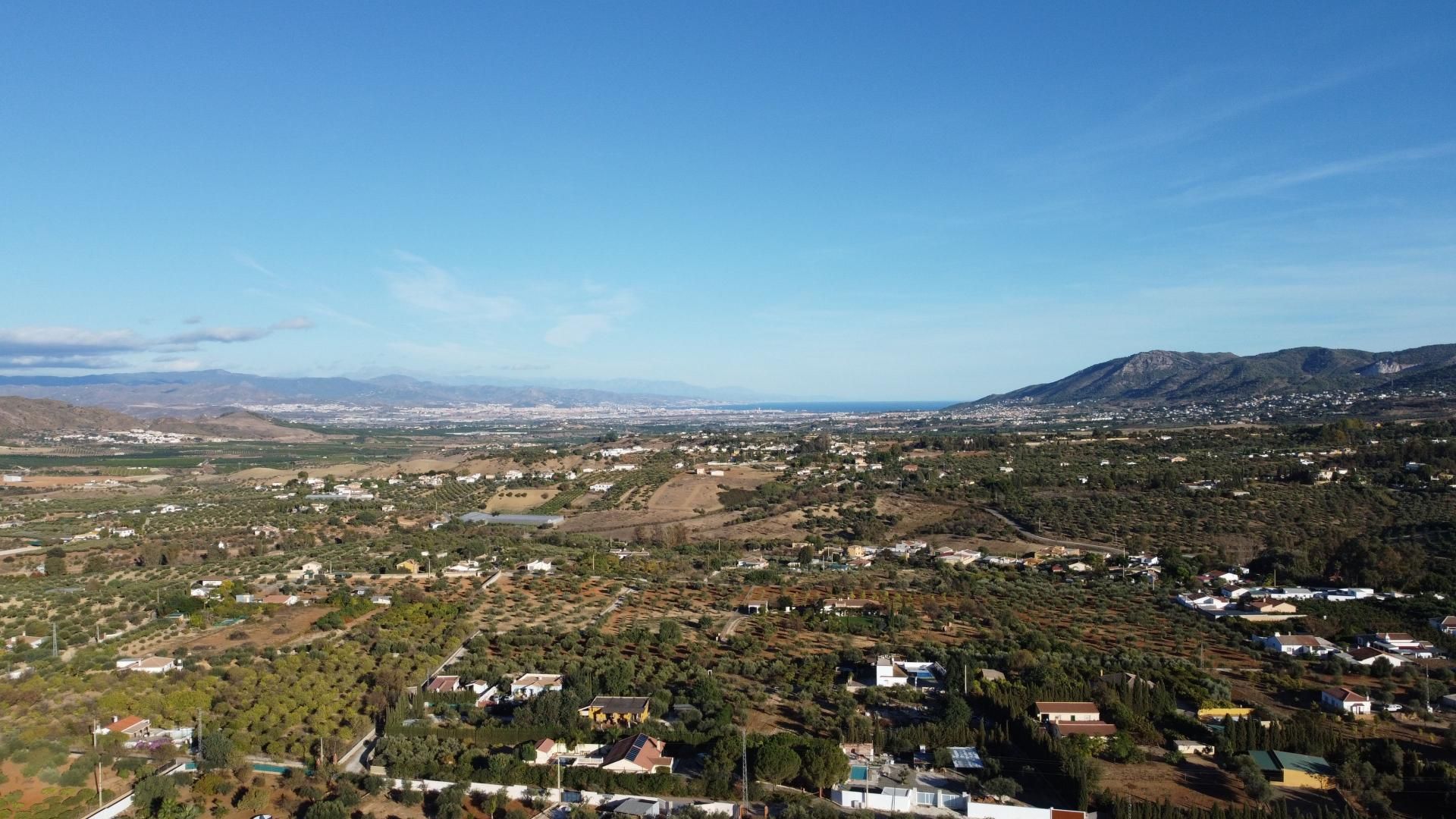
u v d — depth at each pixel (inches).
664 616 5334.6
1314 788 2955.2
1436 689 3818.9
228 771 3132.4
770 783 3016.7
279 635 4749.0
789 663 4242.1
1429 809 2790.4
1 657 4158.5
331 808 2790.4
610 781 3014.3
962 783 3029.0
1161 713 3503.9
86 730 3334.2
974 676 3986.2
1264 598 5329.7
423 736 3422.7
